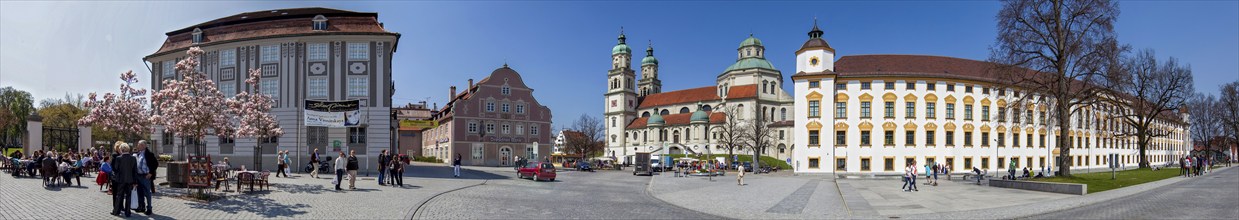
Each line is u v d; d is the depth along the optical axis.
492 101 84.19
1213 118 104.88
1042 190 36.47
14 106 83.56
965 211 24.55
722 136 115.81
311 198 23.25
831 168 70.38
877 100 71.00
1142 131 73.44
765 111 130.75
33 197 21.06
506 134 85.12
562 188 35.66
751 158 118.19
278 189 26.70
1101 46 45.59
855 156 70.44
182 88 28.28
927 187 42.12
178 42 55.94
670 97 150.88
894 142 70.56
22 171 32.38
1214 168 86.44
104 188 24.75
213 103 29.45
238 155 52.00
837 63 76.06
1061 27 47.41
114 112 33.47
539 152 88.12
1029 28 47.91
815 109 71.62
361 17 53.84
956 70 76.19
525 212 21.23
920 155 70.75
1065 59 47.00
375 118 51.62
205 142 53.06
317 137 51.75
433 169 58.16
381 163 32.56
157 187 24.55
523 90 87.44
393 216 18.81
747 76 133.38
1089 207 25.80
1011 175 52.91
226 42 52.62
